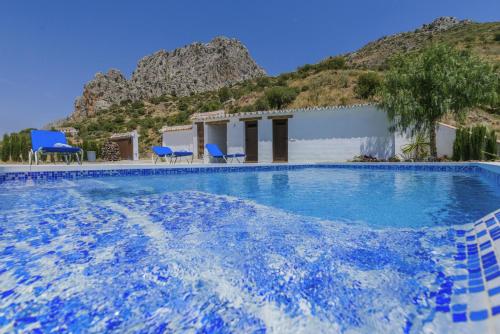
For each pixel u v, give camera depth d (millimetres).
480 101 9727
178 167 9031
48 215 3510
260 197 4863
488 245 2031
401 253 2156
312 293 1616
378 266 1941
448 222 3008
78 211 3750
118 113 55938
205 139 14711
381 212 3607
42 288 1669
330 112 12180
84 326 1336
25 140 13344
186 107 50812
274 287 1689
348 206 4020
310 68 36562
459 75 9547
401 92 10102
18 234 2703
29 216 3451
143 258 2125
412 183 6270
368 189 5582
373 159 11414
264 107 27250
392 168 9367
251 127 13859
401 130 11062
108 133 38156
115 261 2070
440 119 10539
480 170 7797
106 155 16234
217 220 3262
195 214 3574
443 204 3994
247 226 2990
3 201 4461
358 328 1307
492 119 15070
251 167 9961
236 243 2441
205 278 1807
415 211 3613
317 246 2354
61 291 1639
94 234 2713
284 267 1955
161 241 2508
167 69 100000
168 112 50344
